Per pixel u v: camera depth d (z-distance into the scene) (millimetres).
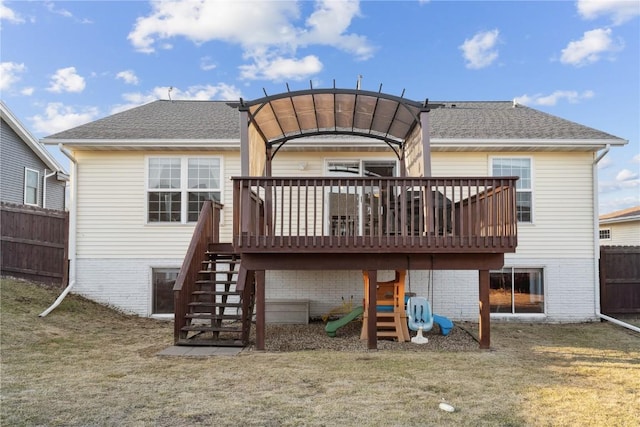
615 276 10445
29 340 7242
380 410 4281
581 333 8867
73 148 10148
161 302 10297
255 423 3969
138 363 6082
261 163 8641
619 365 6172
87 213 10266
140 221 10266
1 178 15977
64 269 10172
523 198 10336
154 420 4031
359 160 10445
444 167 10352
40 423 3951
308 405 4414
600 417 4133
